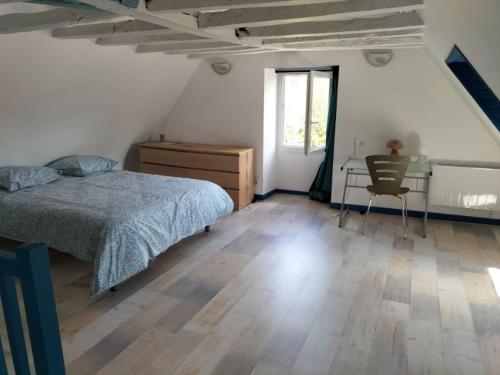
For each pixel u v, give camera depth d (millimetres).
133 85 4660
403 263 3607
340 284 3215
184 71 5246
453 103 4434
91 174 4445
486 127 4320
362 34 3330
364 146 4902
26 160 4191
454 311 2834
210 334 2557
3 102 3559
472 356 2365
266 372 2219
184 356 2348
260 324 2668
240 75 5207
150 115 5441
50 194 3596
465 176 4473
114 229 2938
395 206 4957
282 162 5879
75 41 3533
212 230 4395
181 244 3982
